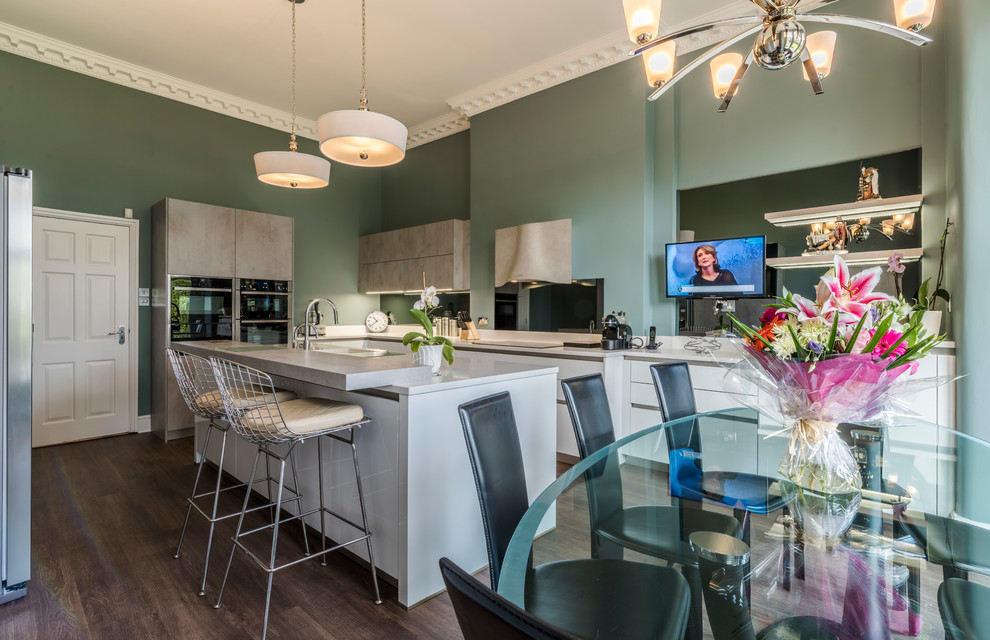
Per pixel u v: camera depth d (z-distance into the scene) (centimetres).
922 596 93
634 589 98
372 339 598
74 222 429
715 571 102
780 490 139
